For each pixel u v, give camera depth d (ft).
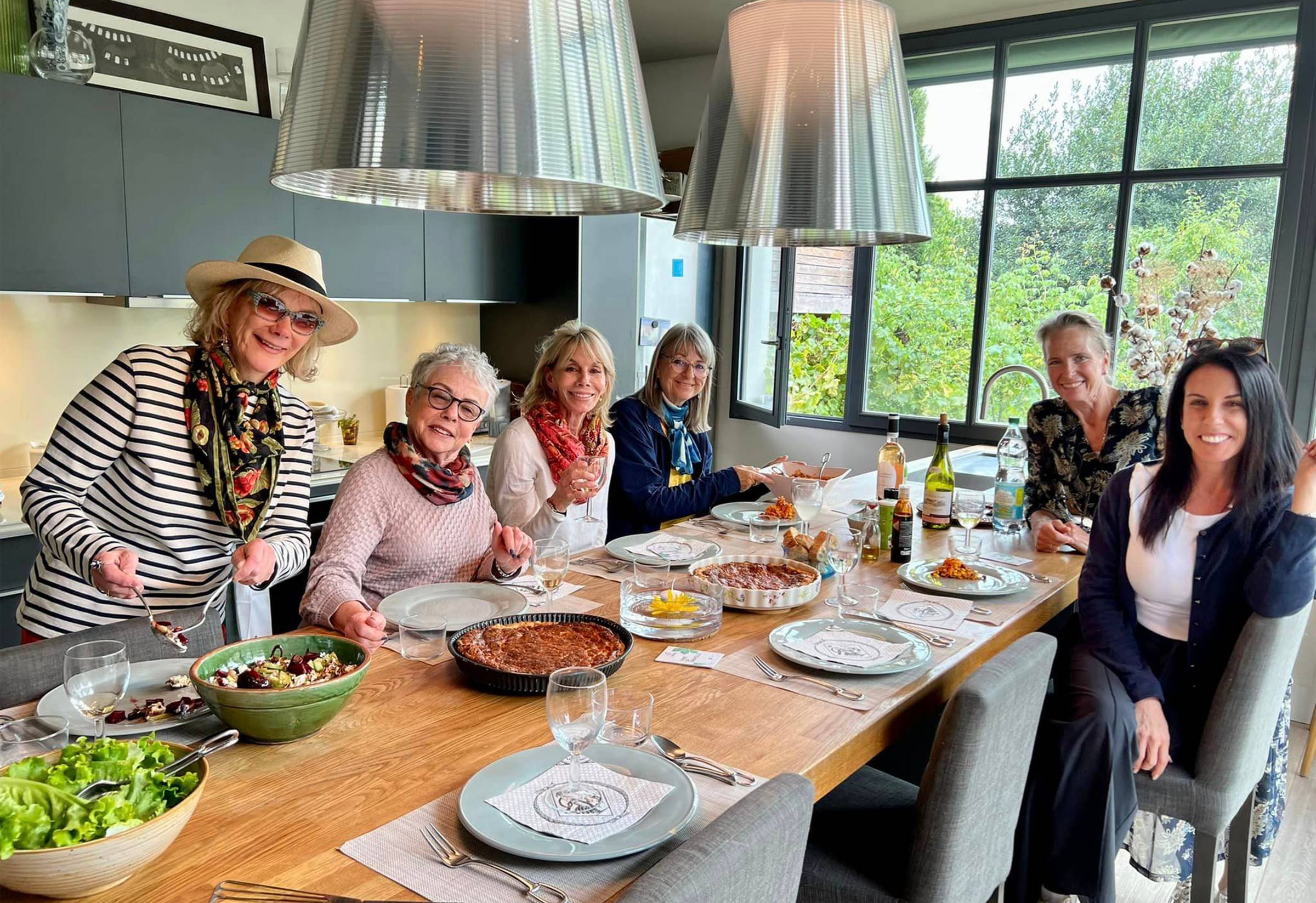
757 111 5.16
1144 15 12.97
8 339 10.02
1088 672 6.19
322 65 3.15
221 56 10.97
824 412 16.78
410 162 3.01
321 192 3.93
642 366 15.66
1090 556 6.77
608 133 3.29
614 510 9.33
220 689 3.86
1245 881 6.55
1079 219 13.83
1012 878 5.98
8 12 9.24
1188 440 6.07
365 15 3.04
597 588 6.54
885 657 5.20
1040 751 5.97
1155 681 6.15
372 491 6.24
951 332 15.19
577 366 8.39
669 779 3.75
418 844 3.31
